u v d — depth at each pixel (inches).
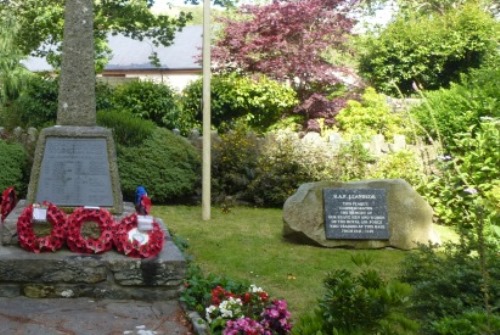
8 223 182.7
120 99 465.4
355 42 657.6
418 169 339.6
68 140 206.4
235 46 539.8
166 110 467.8
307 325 98.7
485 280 104.7
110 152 208.5
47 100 440.5
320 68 526.3
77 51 206.4
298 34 534.9
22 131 369.1
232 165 367.6
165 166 346.9
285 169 362.9
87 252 176.9
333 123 521.3
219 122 524.7
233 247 244.5
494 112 338.0
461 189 293.6
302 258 230.4
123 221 182.1
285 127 516.7
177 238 237.9
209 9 291.4
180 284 173.9
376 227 254.2
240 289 168.1
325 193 257.1
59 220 178.9
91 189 205.9
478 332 95.7
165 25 506.3
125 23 493.7
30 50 556.4
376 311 100.7
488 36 620.4
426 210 257.9
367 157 363.3
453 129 357.4
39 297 168.7
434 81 638.5
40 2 498.6
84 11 206.4
